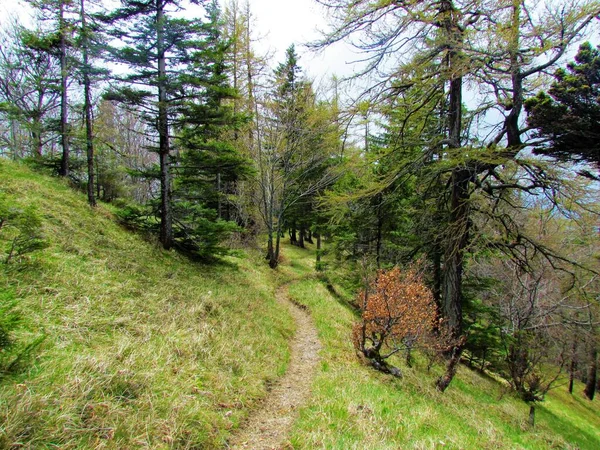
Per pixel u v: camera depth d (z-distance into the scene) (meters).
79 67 10.74
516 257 10.07
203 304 9.09
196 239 13.72
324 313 14.11
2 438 2.95
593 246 14.20
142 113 12.03
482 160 8.24
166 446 3.93
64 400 3.75
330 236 24.75
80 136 15.10
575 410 20.34
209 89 12.14
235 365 6.89
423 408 6.66
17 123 20.84
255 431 5.24
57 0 12.45
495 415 8.88
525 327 12.08
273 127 19.28
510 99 9.02
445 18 8.25
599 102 6.38
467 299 15.13
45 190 11.66
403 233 15.86
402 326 8.37
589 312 14.52
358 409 5.84
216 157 13.48
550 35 7.51
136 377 4.78
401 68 8.73
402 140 10.85
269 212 21.42
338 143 12.80
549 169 7.82
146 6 11.41
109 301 6.85
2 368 3.68
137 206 14.66
